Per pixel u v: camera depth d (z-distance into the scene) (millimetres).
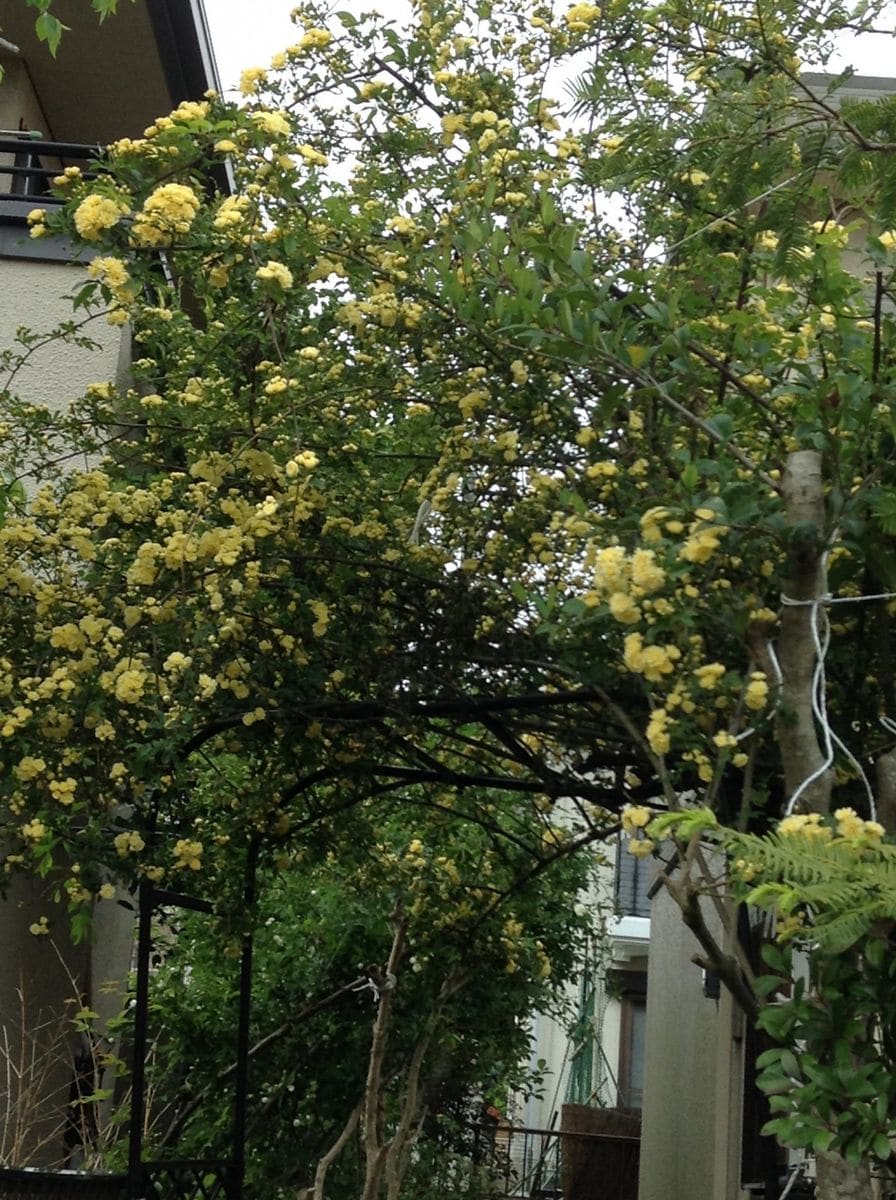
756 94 3961
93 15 9383
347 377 4375
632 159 4219
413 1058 6488
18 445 5590
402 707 4625
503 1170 10727
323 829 5363
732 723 3043
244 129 3844
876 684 3711
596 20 4527
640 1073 17453
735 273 4371
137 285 3752
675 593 3008
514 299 3418
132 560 4680
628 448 3973
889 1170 2785
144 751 4246
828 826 2551
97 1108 6945
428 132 4656
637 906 16125
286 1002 7477
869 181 3609
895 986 2494
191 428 4762
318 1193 4816
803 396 3406
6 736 4203
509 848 6895
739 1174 7309
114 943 8164
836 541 3049
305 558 4598
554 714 4695
